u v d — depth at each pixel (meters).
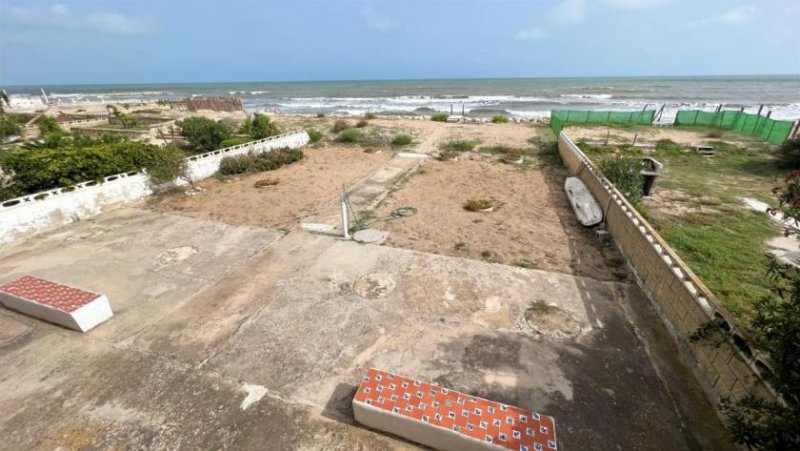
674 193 11.41
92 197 10.79
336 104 57.44
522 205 11.19
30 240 9.16
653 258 6.32
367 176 14.66
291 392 4.69
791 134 17.03
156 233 9.51
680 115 24.22
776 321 3.02
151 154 12.95
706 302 4.82
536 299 6.47
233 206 11.46
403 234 9.23
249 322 6.02
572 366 5.00
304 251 8.41
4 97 47.62
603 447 3.91
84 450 3.99
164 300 6.66
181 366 5.13
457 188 12.98
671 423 4.16
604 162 11.77
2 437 4.14
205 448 4.00
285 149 17.67
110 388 4.78
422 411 3.93
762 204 10.40
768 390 3.42
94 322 5.93
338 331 5.78
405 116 36.28
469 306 6.32
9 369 5.09
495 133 22.58
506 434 3.66
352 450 3.96
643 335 5.55
